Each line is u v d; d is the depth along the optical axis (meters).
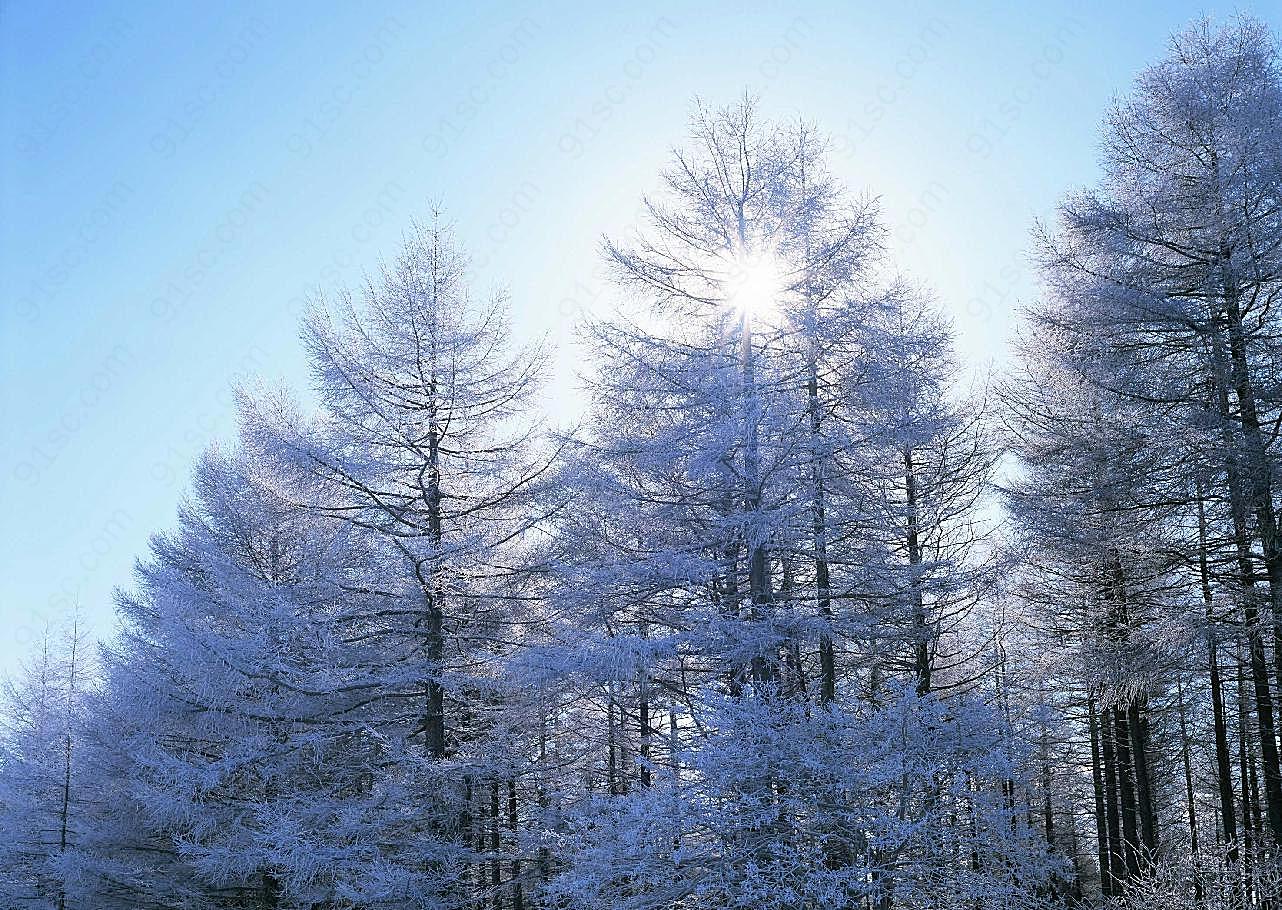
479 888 14.46
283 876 14.45
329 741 14.53
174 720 15.23
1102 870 19.61
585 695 15.70
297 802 14.09
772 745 10.28
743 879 9.85
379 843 13.62
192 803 13.52
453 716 16.44
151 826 16.03
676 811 10.27
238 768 14.52
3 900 17.44
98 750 16.95
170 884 15.92
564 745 17.92
